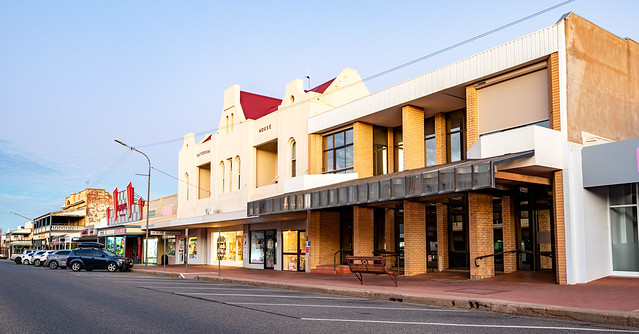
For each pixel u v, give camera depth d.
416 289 15.30
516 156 15.42
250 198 32.19
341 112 25.50
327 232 26.28
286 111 29.58
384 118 24.55
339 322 9.86
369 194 19.80
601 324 9.59
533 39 17.36
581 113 16.94
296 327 9.29
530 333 8.56
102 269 37.34
